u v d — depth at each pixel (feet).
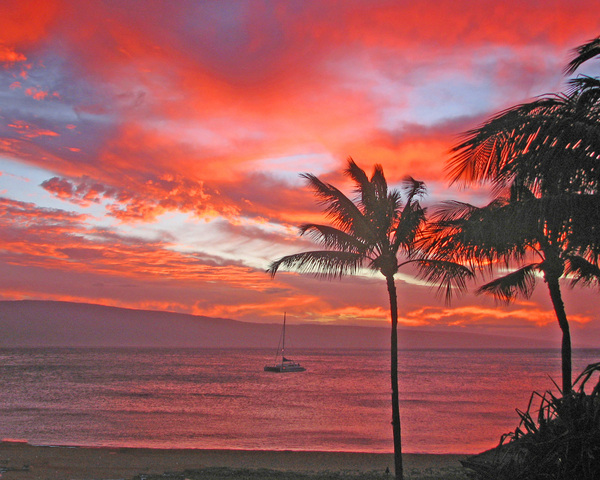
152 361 540.11
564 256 36.19
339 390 221.25
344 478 57.31
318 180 46.78
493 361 590.55
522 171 22.21
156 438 94.68
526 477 19.79
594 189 21.53
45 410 140.36
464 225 27.84
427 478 57.21
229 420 122.31
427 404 162.91
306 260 46.39
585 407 20.26
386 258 45.98
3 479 52.24
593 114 20.47
